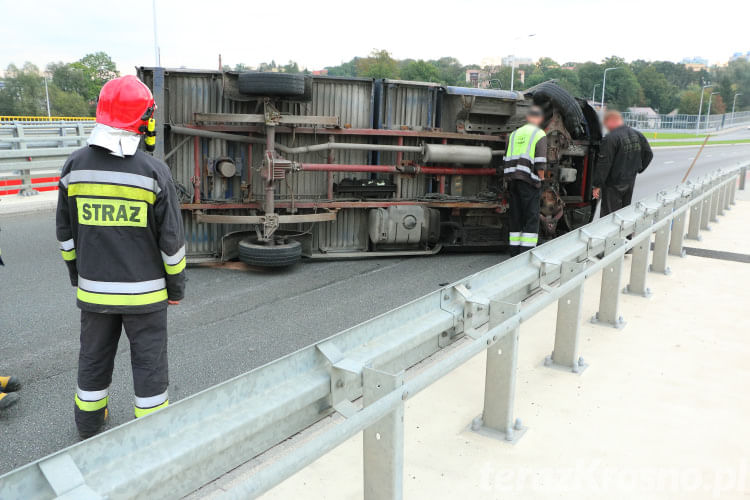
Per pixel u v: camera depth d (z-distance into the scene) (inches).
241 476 108.5
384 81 308.3
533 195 272.4
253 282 265.0
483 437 121.9
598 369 155.7
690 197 283.4
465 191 343.3
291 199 298.4
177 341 191.0
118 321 122.0
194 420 64.9
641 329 185.3
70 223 118.0
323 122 275.0
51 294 240.8
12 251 313.7
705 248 300.5
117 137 110.2
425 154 313.4
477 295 118.8
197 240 292.4
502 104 325.7
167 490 62.3
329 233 317.4
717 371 155.5
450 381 147.8
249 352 182.9
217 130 279.4
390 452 83.2
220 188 290.5
